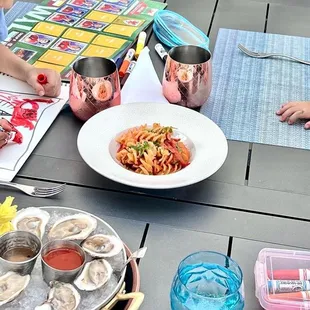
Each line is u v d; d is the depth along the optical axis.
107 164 1.21
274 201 1.19
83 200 1.17
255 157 1.31
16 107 1.41
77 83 1.35
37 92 1.46
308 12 1.96
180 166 1.24
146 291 0.98
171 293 0.93
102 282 0.91
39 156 1.27
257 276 1.00
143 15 1.85
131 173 1.19
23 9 1.83
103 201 1.17
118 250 0.97
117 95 1.39
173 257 1.05
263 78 1.60
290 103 1.46
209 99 1.50
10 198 1.03
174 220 1.13
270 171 1.28
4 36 1.66
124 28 1.77
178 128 1.34
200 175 1.19
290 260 1.03
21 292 0.89
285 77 1.62
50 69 1.49
